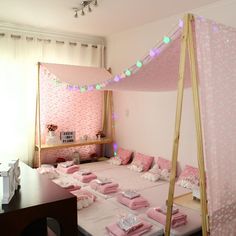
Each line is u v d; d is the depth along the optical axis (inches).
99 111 192.1
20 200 62.1
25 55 159.2
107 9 128.6
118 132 186.9
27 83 160.9
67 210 64.2
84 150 190.1
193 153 134.9
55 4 122.0
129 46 170.2
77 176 138.9
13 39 155.4
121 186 129.2
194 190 107.0
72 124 181.0
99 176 145.0
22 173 85.0
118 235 78.4
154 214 92.4
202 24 60.4
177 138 63.7
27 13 135.4
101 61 191.0
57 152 178.1
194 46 61.0
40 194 66.1
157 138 155.7
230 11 115.3
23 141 161.0
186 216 91.1
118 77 97.3
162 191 122.8
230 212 66.9
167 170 142.7
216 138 63.1
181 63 61.1
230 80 68.5
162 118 151.8
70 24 156.0
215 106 63.0
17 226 57.4
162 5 123.2
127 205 103.5
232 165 68.7
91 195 109.7
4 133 154.6
